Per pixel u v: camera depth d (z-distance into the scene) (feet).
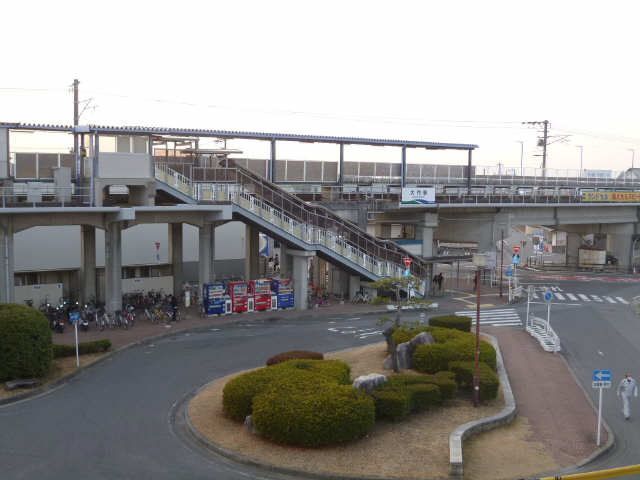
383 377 65.21
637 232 235.61
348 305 139.44
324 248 131.44
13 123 106.73
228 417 62.59
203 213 122.42
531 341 107.45
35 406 67.46
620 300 160.25
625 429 64.64
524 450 56.54
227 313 124.98
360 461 51.62
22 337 73.00
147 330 108.27
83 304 126.72
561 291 176.96
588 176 258.57
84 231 126.82
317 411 53.98
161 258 148.66
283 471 50.14
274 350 96.84
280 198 133.90
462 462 50.06
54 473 49.42
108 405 68.28
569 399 73.56
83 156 114.52
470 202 177.78
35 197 100.17
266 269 193.16
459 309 142.61
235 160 156.25
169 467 51.16
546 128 276.41
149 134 113.70
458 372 72.23
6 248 99.60
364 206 158.20
